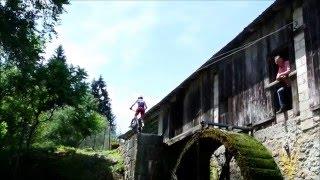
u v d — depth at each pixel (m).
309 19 8.30
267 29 9.73
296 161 7.91
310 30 8.21
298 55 8.43
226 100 11.34
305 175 7.62
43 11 12.49
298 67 8.36
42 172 15.62
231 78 10.98
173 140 11.70
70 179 15.14
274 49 9.29
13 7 11.55
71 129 18.84
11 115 16.05
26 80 14.77
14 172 14.94
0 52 12.39
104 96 39.97
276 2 8.94
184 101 14.06
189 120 13.34
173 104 15.23
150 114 17.34
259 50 9.89
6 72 14.90
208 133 9.00
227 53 11.24
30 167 15.94
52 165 16.14
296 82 8.38
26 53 12.34
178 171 10.18
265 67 9.48
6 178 15.16
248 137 8.70
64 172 15.55
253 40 10.24
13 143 16.89
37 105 15.77
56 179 15.26
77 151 19.17
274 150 8.59
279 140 8.49
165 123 15.50
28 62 12.88
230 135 8.37
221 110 11.31
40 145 18.88
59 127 18.72
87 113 17.84
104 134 25.08
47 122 19.12
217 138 8.66
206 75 12.62
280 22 9.26
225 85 11.25
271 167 7.84
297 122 8.07
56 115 18.50
